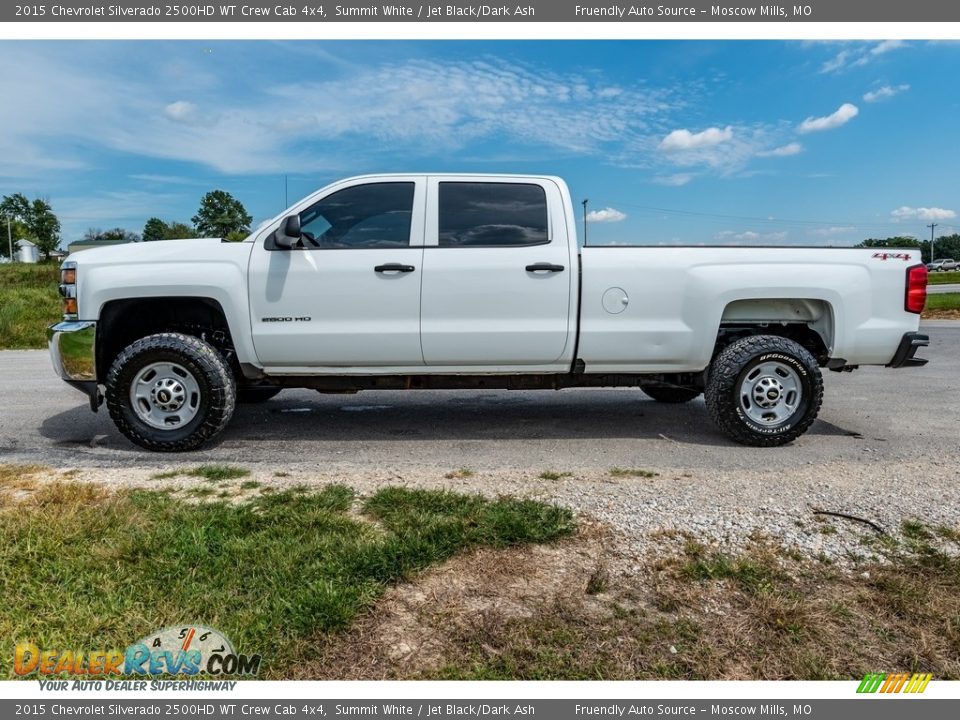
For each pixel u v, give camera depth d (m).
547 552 2.96
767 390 4.98
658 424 5.96
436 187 4.93
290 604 2.46
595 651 2.29
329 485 3.77
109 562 2.74
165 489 3.71
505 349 4.91
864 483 3.94
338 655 2.25
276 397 7.24
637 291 4.90
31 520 3.08
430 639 2.34
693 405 6.85
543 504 3.47
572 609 2.52
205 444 5.04
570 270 4.85
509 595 2.61
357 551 2.86
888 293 4.99
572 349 4.94
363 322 4.85
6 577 2.61
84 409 6.57
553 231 4.92
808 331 5.38
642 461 4.68
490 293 4.84
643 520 3.31
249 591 2.56
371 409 6.61
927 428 5.73
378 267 4.80
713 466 4.52
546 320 4.89
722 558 2.90
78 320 4.81
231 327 4.84
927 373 9.15
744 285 4.88
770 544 3.05
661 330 4.91
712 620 2.47
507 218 4.93
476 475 4.15
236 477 4.04
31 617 2.38
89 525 3.04
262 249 4.86
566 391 7.68
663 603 2.56
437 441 5.32
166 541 2.91
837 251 4.99
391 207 4.93
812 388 4.96
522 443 5.25
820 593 2.65
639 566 2.84
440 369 5.02
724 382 4.93
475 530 3.10
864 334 4.97
